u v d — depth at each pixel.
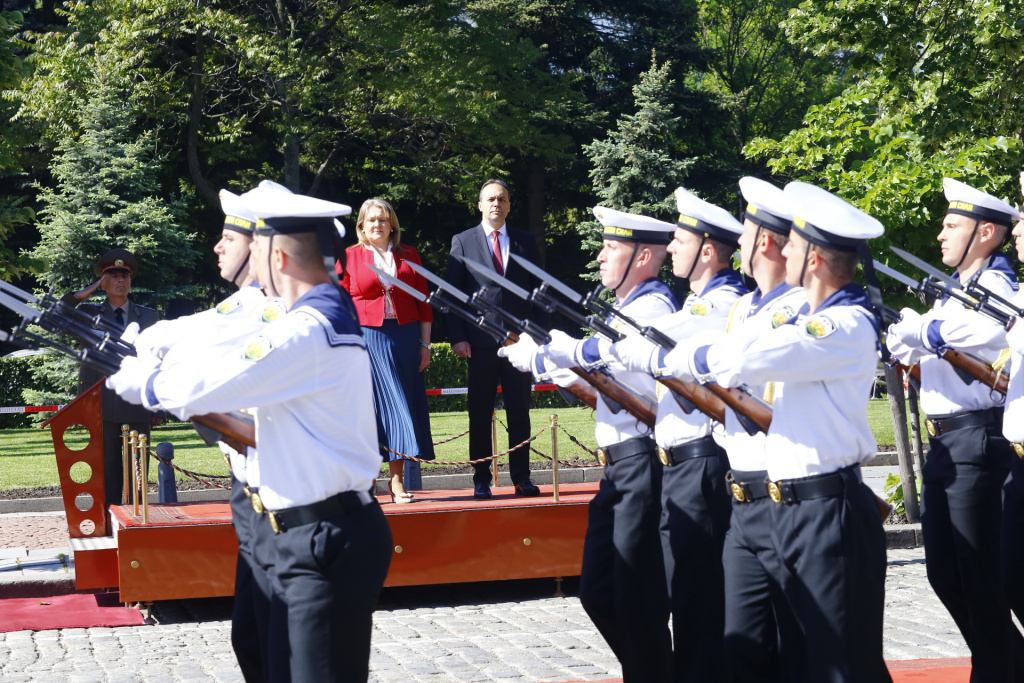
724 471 4.26
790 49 42.31
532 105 28.75
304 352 3.19
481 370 7.50
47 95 21.69
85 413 7.91
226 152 26.97
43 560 8.41
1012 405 4.41
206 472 12.31
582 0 31.36
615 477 4.55
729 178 29.36
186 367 3.18
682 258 4.41
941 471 4.88
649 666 4.48
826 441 3.36
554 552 7.44
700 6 42.34
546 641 6.28
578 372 4.29
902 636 6.21
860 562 3.36
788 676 3.61
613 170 25.67
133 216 21.48
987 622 4.75
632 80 31.94
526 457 7.80
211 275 28.62
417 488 8.39
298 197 3.43
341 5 25.27
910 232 9.18
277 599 3.36
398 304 7.18
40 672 5.69
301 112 25.64
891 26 9.62
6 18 13.26
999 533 4.75
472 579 7.28
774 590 3.63
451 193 28.95
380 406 7.19
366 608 3.30
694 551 4.29
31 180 25.20
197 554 6.96
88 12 23.52
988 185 9.13
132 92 24.14
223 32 24.02
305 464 3.25
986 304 4.38
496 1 26.92
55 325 3.50
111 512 7.84
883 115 10.30
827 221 3.40
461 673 5.58
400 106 25.75
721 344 3.42
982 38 9.36
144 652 6.14
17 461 15.06
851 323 3.33
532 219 31.03
